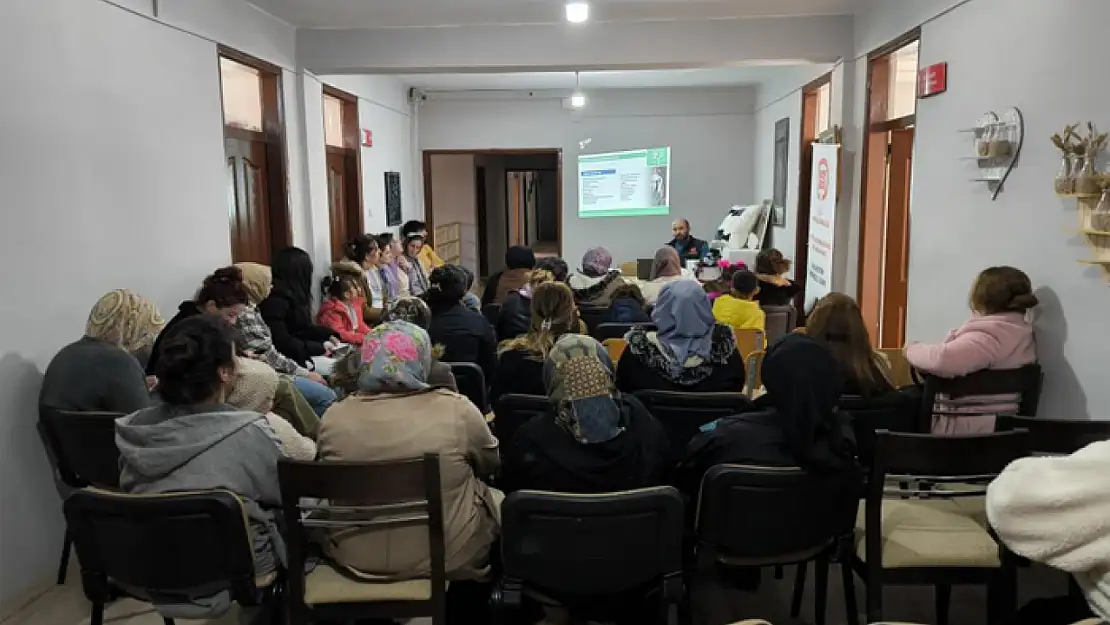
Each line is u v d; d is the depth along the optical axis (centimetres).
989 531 208
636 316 430
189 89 389
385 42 529
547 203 1513
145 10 347
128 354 262
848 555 208
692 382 267
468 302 499
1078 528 130
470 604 239
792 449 196
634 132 926
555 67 528
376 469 171
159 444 185
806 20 505
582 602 194
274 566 194
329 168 639
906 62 470
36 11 275
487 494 208
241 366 232
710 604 253
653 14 501
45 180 280
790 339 204
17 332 265
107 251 319
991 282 275
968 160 340
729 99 912
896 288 481
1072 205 265
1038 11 285
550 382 206
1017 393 268
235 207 466
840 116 511
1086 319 259
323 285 559
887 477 196
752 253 743
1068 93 267
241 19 449
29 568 271
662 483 217
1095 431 201
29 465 271
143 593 187
